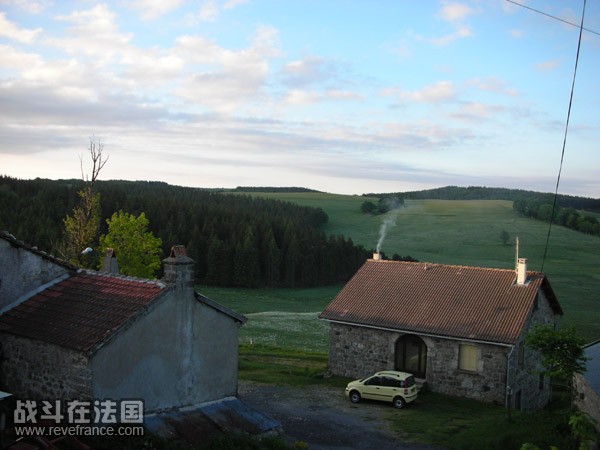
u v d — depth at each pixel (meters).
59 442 15.15
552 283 88.19
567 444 19.45
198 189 186.88
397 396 27.53
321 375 32.94
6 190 106.94
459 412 27.20
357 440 22.31
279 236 114.19
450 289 33.53
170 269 17.81
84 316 17.23
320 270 107.31
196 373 18.31
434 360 30.56
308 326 56.50
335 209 172.38
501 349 28.84
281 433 19.19
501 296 31.91
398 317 32.00
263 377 32.22
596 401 20.94
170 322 17.53
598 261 106.25
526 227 137.25
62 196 113.06
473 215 154.75
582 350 23.19
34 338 16.88
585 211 137.50
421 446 21.84
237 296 86.00
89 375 15.52
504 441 20.64
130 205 110.56
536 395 32.69
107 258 23.06
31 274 19.64
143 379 16.78
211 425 17.62
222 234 110.00
